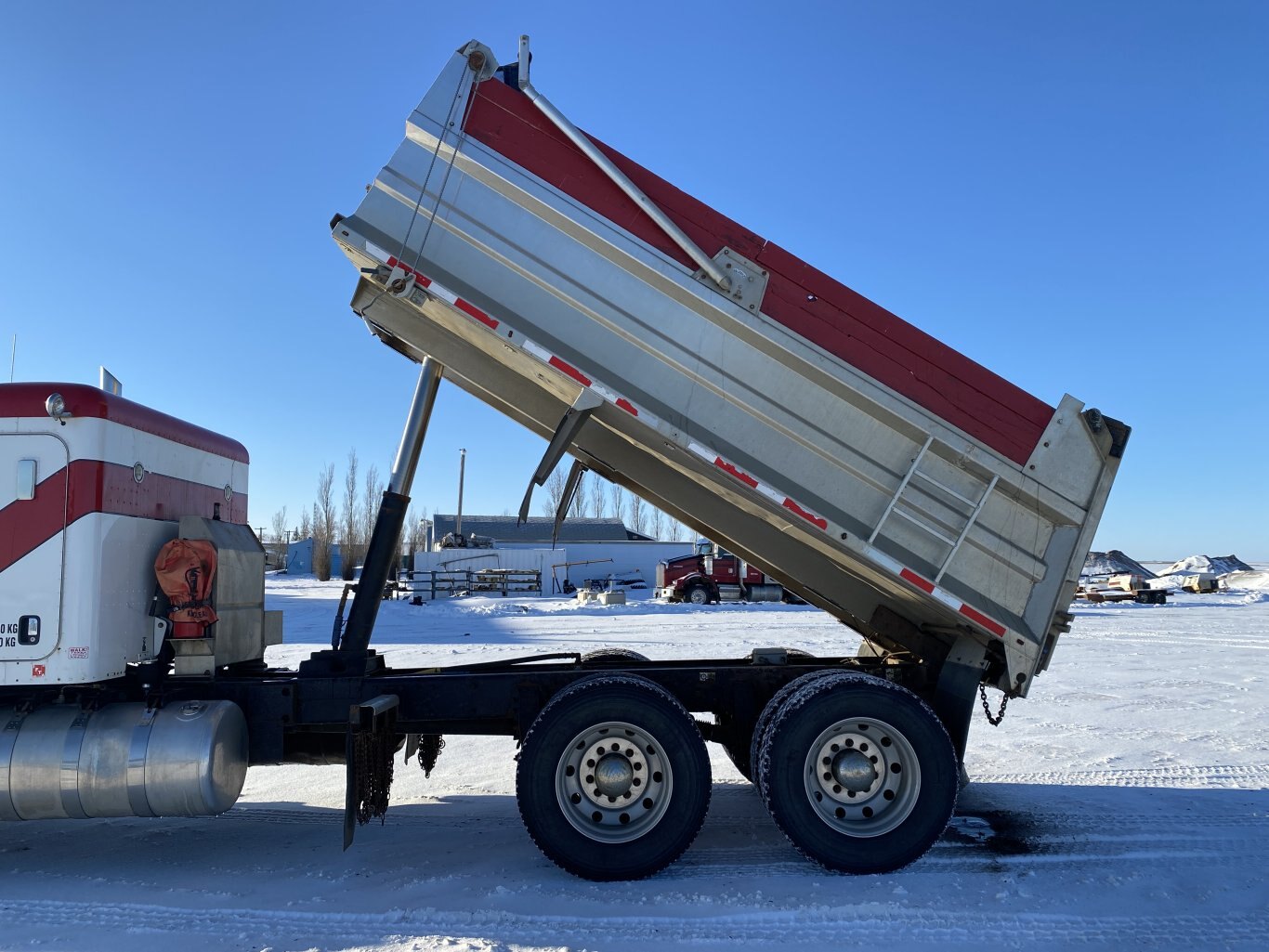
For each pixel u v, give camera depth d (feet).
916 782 15.80
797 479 16.56
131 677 17.16
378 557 18.57
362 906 14.14
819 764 16.08
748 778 23.07
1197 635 62.95
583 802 15.70
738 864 16.17
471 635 65.31
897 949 12.31
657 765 15.83
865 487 16.60
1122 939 12.64
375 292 17.70
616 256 16.34
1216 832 17.74
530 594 131.95
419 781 23.02
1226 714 30.86
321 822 19.57
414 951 12.26
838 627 72.13
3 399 15.89
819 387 16.46
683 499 19.61
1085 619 80.84
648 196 16.29
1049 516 16.46
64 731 15.74
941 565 16.38
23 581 15.64
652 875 15.38
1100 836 17.52
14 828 19.52
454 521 223.30
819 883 15.01
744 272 16.37
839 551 16.97
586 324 16.39
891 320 16.46
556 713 15.66
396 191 16.11
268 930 13.23
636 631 69.00
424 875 15.72
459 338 17.97
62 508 15.79
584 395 15.75
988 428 16.34
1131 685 37.45
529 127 16.35
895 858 15.52
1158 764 23.53
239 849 17.58
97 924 13.55
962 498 16.39
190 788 15.52
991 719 17.87
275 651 52.95
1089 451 16.29
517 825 19.01
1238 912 13.60
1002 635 16.10
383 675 17.81
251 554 19.74
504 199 16.30
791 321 16.35
